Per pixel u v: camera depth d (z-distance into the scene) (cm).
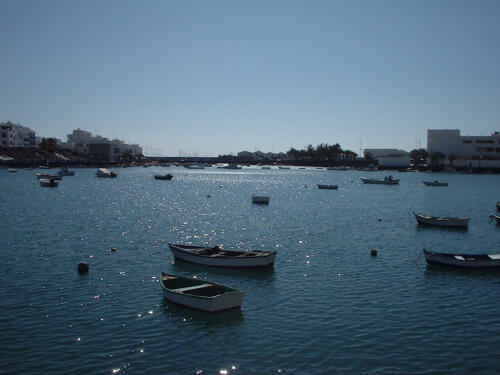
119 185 15850
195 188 14962
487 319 2950
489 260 4138
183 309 3041
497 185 17500
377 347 2530
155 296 3294
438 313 3044
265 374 2234
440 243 5553
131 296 3288
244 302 3209
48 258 4372
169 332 2688
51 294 3306
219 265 4072
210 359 2373
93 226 6391
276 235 5888
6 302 3123
